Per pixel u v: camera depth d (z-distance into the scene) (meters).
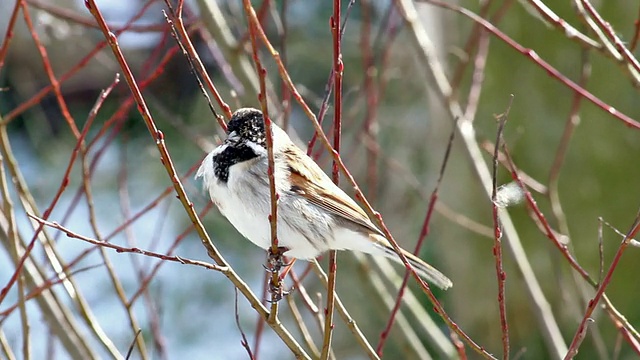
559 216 9.31
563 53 13.12
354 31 15.83
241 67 9.71
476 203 13.71
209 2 9.94
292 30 15.78
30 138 16.42
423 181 15.44
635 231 5.81
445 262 14.50
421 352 9.86
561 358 9.38
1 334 7.60
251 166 7.61
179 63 15.78
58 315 8.19
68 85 16.83
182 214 15.34
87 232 14.97
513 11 13.26
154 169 15.62
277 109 9.66
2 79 16.47
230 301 15.42
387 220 15.49
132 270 14.83
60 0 14.99
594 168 13.19
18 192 8.12
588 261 13.27
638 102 13.02
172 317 15.08
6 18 16.62
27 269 8.16
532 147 13.34
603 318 12.87
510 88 13.35
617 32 12.76
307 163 7.97
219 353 14.95
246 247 15.53
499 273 5.95
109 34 5.59
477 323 14.04
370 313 14.83
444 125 14.00
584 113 13.15
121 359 7.91
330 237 7.89
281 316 15.47
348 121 10.61
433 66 10.20
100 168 15.74
